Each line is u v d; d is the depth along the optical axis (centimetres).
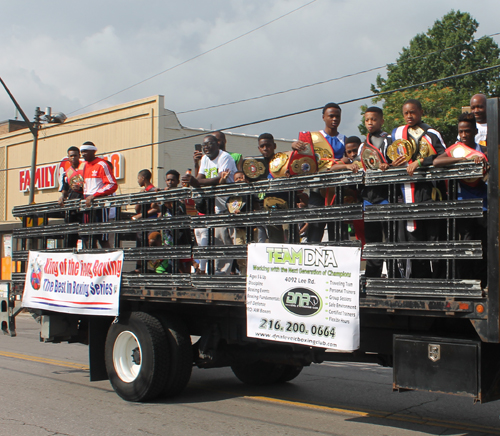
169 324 651
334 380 801
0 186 2898
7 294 864
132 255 664
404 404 654
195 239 627
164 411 611
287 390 732
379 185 488
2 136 2873
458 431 542
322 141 629
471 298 420
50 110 2602
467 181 466
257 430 540
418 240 471
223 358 656
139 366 656
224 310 623
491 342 412
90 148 761
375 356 539
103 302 690
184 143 2303
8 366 893
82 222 795
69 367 890
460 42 3500
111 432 531
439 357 436
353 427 554
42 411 611
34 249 838
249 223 557
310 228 556
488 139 424
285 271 519
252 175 602
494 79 3444
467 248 424
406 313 448
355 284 470
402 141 471
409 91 2950
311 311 497
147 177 895
